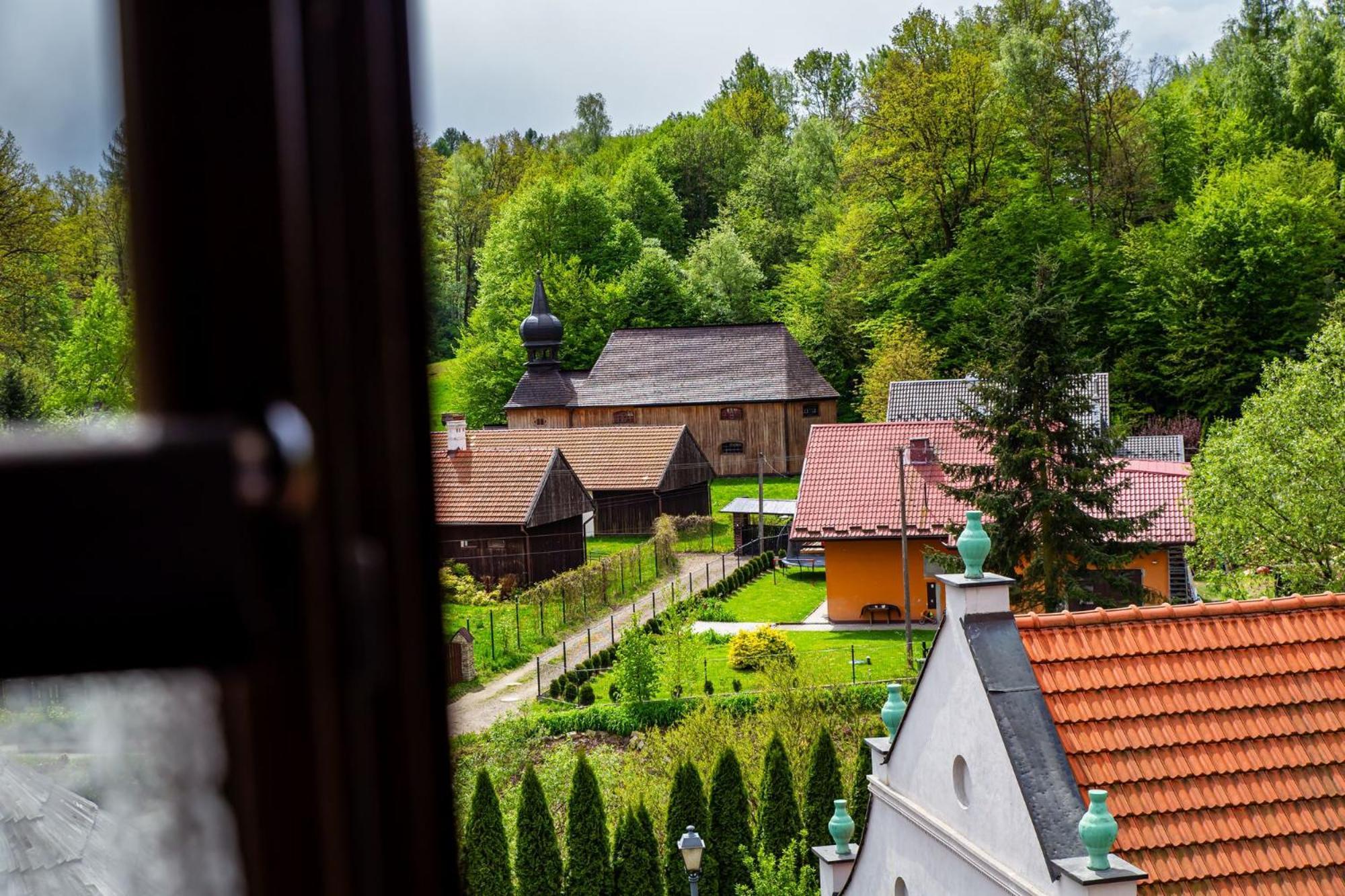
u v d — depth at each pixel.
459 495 52.97
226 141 1.01
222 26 1.00
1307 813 10.31
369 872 1.08
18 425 0.98
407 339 1.13
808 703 33.34
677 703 35.81
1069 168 78.06
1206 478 35.59
